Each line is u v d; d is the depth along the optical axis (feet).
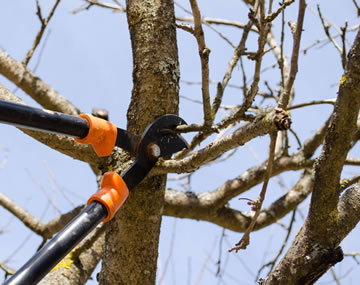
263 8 13.17
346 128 12.17
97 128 12.48
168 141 14.57
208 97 13.99
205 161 14.15
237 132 13.23
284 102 12.22
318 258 12.65
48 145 17.08
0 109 10.52
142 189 15.21
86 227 11.21
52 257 10.25
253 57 13.57
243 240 12.53
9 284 9.48
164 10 16.74
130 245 15.20
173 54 16.42
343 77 12.19
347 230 12.92
